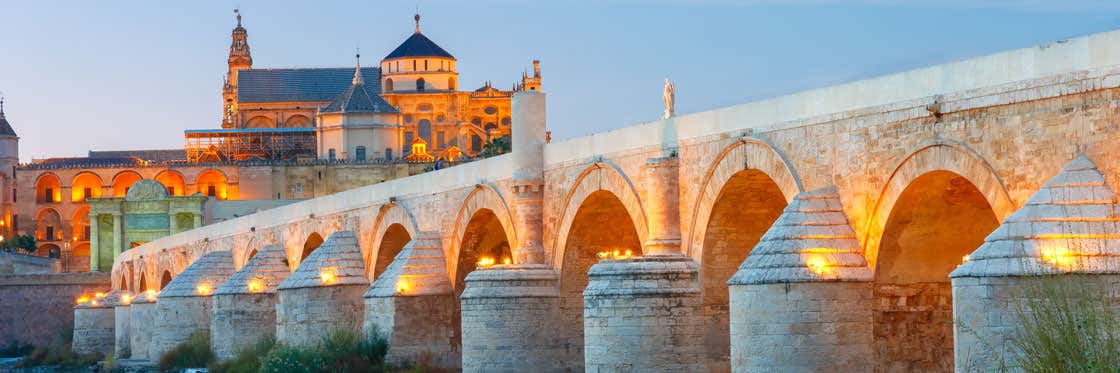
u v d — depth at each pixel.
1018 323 30.95
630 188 51.09
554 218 57.50
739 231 46.88
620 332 46.69
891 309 39.12
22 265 178.75
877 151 38.53
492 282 56.91
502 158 61.41
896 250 38.97
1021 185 33.72
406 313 66.38
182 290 96.06
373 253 75.38
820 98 40.94
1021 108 33.75
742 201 46.19
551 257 57.72
